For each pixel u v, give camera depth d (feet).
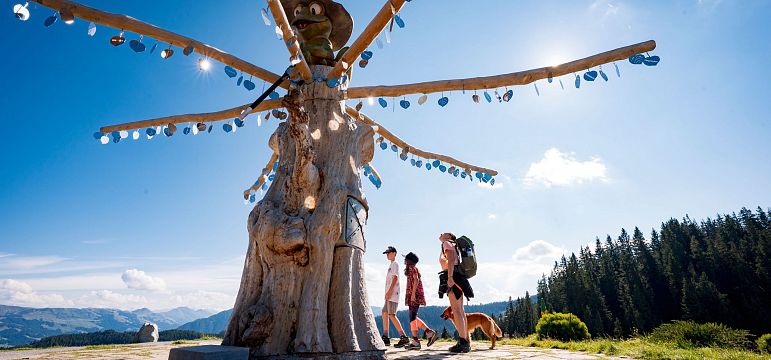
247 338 11.79
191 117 17.49
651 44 12.71
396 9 11.84
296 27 17.26
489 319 21.72
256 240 13.46
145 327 47.91
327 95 15.62
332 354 12.00
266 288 12.75
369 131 16.17
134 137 17.62
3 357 17.04
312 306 12.34
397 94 15.53
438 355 16.48
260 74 14.51
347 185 14.65
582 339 46.52
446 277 18.94
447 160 23.72
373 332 13.24
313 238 12.96
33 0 9.96
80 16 10.82
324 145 14.97
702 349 21.17
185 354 9.94
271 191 14.62
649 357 17.11
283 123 16.40
